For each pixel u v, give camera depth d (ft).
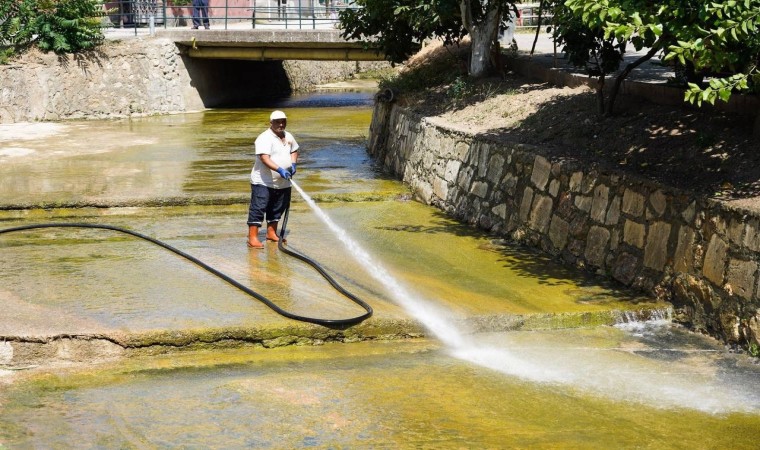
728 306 23.71
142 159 54.80
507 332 25.09
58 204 39.55
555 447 18.01
